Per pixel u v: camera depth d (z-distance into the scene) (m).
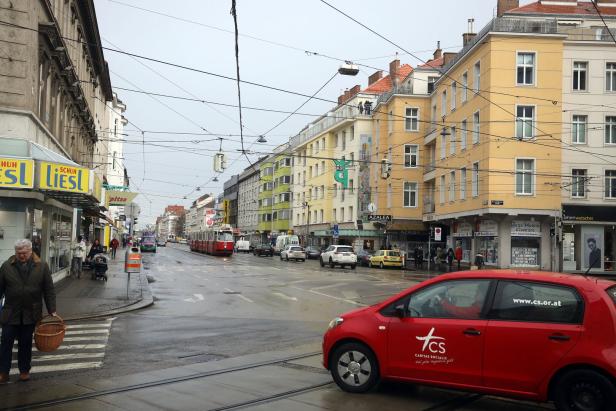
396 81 55.75
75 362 8.59
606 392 5.52
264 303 17.56
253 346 10.12
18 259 7.40
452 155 40.34
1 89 15.43
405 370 6.57
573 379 5.68
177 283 24.91
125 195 36.97
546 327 5.89
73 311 14.48
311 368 8.30
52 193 17.27
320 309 16.19
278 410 6.19
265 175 93.69
